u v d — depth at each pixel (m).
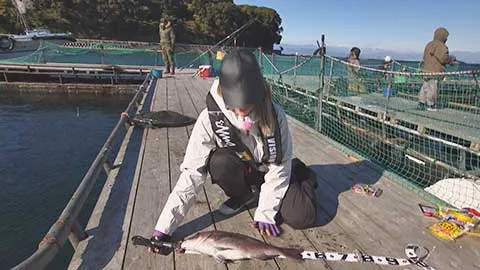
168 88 10.09
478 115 6.18
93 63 18.47
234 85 1.71
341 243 2.29
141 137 4.91
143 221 2.49
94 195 7.16
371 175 3.52
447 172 4.80
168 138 4.82
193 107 7.26
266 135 2.03
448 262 2.10
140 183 3.20
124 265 1.99
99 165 3.16
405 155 5.56
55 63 17.78
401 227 2.51
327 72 9.43
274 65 11.06
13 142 10.88
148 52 18.33
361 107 7.03
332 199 2.94
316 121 6.34
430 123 5.64
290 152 2.23
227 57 1.78
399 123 6.14
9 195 7.51
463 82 7.12
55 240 1.90
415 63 10.96
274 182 2.29
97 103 16.34
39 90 16.23
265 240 2.29
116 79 16.91
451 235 2.34
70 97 16.52
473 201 3.01
